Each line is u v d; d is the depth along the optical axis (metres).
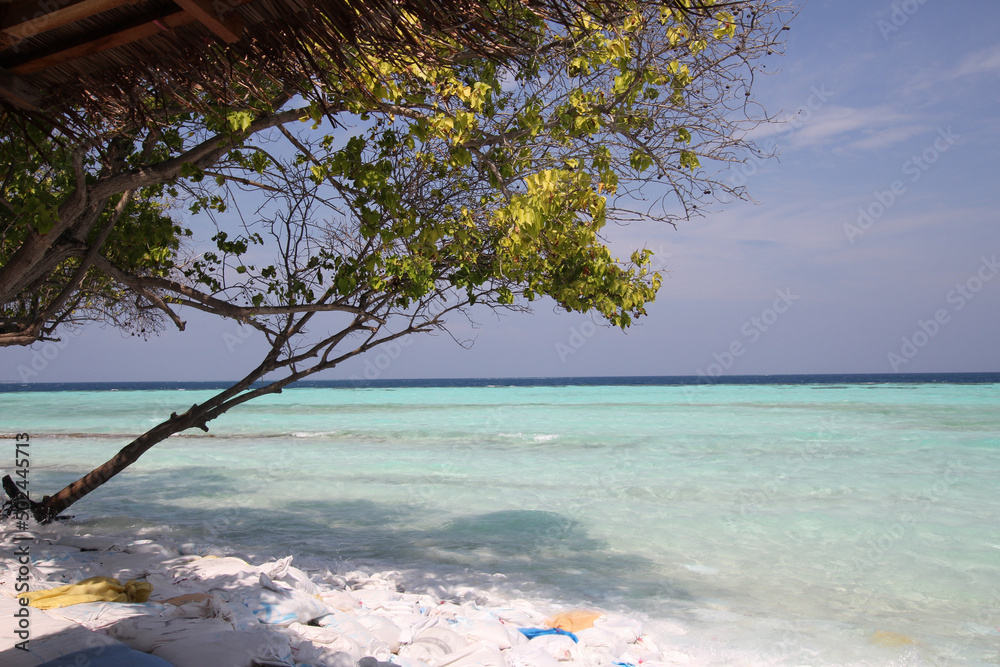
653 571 8.48
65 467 17.56
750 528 10.69
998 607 7.18
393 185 6.71
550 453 19.73
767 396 53.91
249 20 2.84
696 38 5.83
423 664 4.98
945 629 6.54
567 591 7.66
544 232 5.64
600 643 5.71
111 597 5.12
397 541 9.91
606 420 30.97
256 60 3.18
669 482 14.80
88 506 12.30
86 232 7.20
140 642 4.20
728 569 8.60
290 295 8.67
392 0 2.82
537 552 9.37
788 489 13.86
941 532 10.38
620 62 5.93
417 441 23.02
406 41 3.02
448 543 9.83
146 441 9.45
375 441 23.14
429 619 5.94
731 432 25.02
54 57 2.76
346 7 2.79
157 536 9.41
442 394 66.25
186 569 6.17
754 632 6.41
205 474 16.23
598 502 12.73
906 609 7.11
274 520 11.24
